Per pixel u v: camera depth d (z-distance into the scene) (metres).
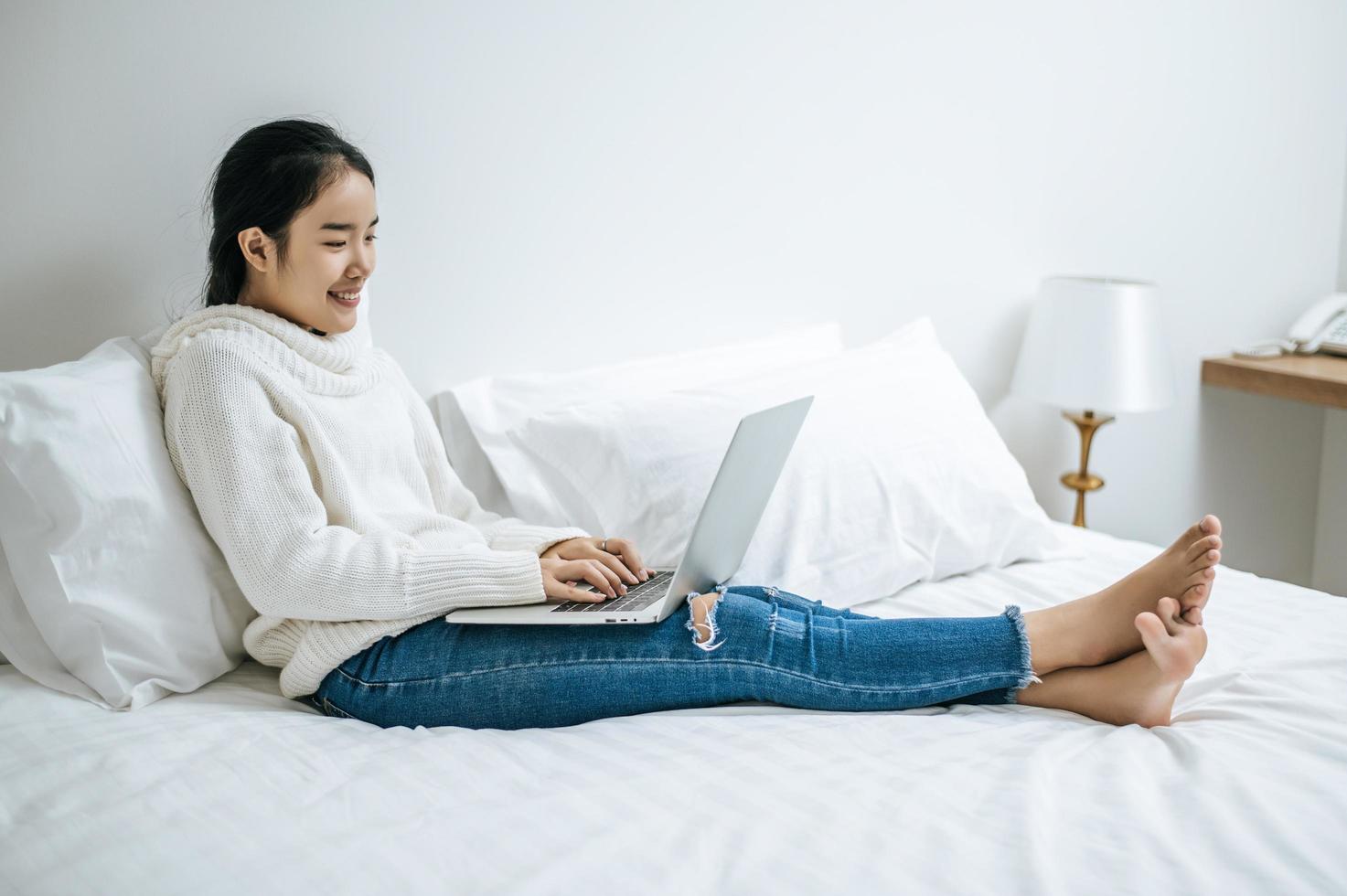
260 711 1.25
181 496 1.31
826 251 2.18
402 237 1.72
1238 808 0.97
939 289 2.36
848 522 1.64
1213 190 2.67
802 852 0.91
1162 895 0.84
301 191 1.33
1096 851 0.91
